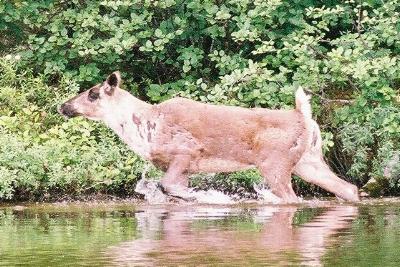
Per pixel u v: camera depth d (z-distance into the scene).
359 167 30.45
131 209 25.59
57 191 29.20
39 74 33.69
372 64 31.05
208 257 16.17
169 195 27.80
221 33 32.94
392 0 32.88
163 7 32.66
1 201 28.31
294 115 28.00
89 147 30.59
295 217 22.89
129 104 28.55
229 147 27.88
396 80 32.62
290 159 27.78
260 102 31.41
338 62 30.88
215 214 23.84
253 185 29.78
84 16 33.00
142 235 19.31
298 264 15.38
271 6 31.75
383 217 22.86
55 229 20.78
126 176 29.66
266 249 17.11
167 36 32.22
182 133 27.97
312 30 32.00
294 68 33.72
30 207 26.67
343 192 28.25
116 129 28.77
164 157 28.14
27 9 33.50
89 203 27.86
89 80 33.12
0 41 35.78
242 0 32.38
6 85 33.56
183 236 19.03
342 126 31.39
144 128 28.28
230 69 32.41
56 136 31.19
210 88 33.22
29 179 28.55
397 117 30.42
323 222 21.64
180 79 34.47
